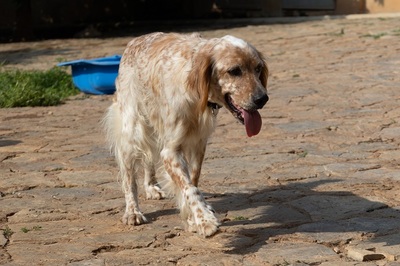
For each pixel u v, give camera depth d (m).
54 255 7.56
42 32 32.62
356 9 29.31
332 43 21.36
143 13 34.72
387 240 7.64
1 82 17.06
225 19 31.66
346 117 13.09
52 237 8.08
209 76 7.53
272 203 9.01
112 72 16.28
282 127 12.63
